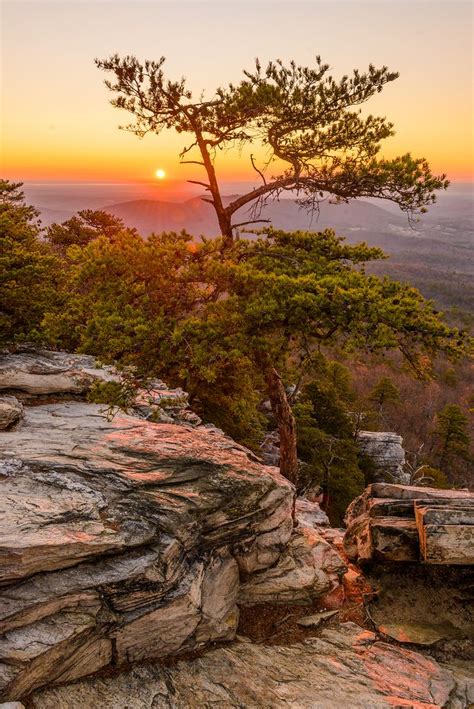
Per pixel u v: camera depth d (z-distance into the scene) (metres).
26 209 22.42
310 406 35.09
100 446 11.52
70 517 8.99
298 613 11.84
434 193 11.30
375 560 13.38
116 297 10.15
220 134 12.72
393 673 10.12
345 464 34.22
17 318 16.58
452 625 11.91
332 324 10.20
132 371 10.86
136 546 9.12
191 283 10.73
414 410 79.44
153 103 12.31
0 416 11.90
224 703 8.52
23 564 8.01
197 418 19.73
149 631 9.03
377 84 11.55
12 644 7.48
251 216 13.75
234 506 10.89
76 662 8.20
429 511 12.18
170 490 10.50
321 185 12.51
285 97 11.61
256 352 11.87
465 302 164.00
